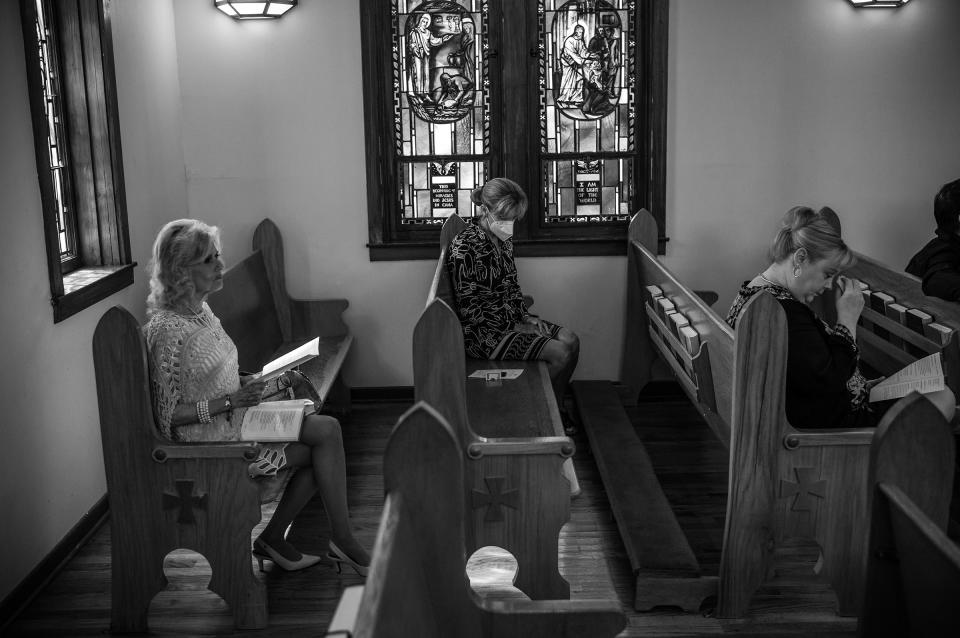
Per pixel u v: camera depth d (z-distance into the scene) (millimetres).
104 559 3535
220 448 2934
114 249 4074
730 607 3039
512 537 2869
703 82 5035
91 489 3781
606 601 1858
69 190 3988
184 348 2984
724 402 3174
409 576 1598
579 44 5062
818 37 5004
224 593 3027
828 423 3092
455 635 1796
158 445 2938
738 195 5160
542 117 5133
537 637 1829
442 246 4992
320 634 3002
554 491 2834
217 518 2979
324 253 5188
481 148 5176
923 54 5039
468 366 4332
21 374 3211
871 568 1670
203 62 4965
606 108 5133
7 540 3104
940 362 3242
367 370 5336
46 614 3146
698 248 5211
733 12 4965
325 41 4965
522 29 4957
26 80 3297
